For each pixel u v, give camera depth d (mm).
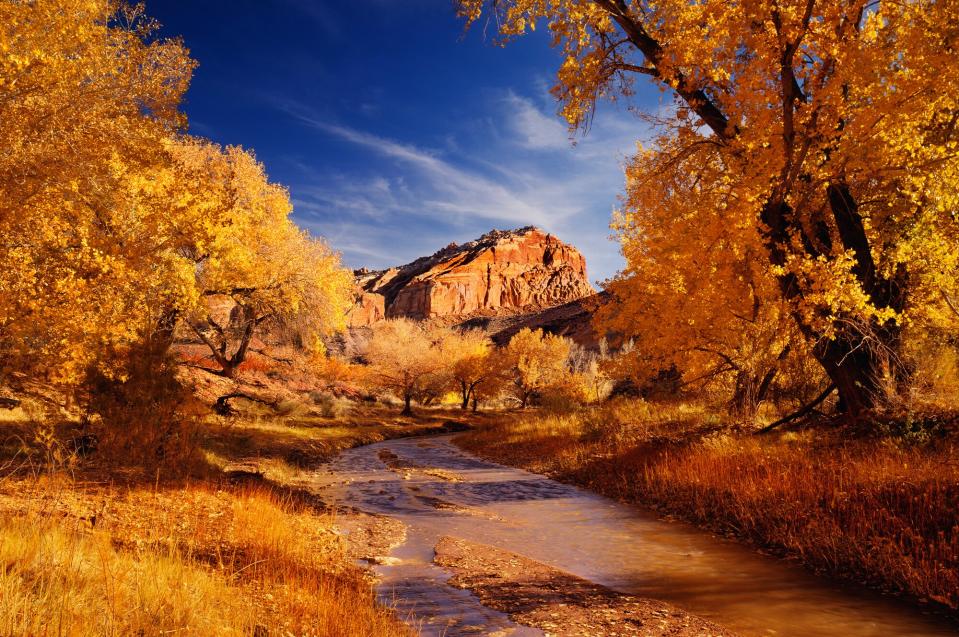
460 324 180125
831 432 11633
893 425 10289
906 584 6328
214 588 4676
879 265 12016
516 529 9469
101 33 9406
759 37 9195
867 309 9422
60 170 9266
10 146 8805
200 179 11961
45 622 3244
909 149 9445
